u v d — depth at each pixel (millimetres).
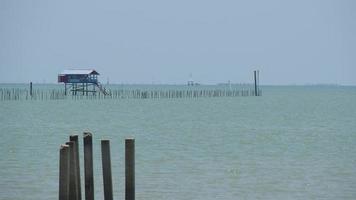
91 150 60219
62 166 53656
